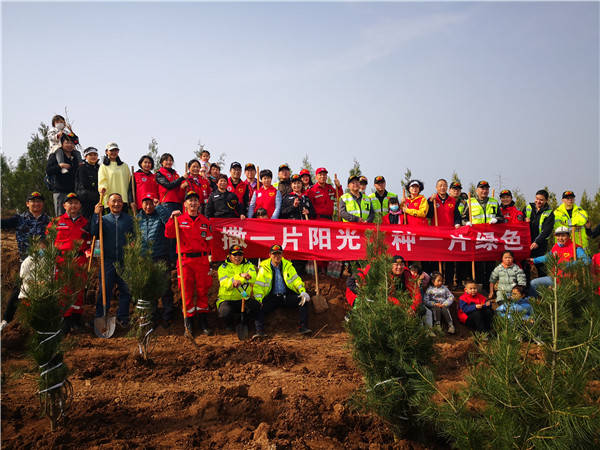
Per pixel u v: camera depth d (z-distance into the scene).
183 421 4.72
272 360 6.52
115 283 8.52
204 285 7.80
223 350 6.72
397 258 7.37
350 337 4.61
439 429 4.27
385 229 9.35
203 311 7.82
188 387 5.55
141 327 6.15
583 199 14.83
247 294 7.69
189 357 6.50
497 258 9.47
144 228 8.23
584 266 3.81
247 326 8.08
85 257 7.70
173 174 9.09
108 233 7.77
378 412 4.28
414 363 3.94
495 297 8.90
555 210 9.51
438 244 9.42
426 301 8.23
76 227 7.62
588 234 9.20
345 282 9.65
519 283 8.30
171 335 7.62
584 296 3.59
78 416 4.65
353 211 9.54
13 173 13.98
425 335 4.23
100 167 9.14
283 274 8.09
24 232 7.51
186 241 7.74
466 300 8.33
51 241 4.73
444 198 9.99
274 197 9.58
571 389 3.18
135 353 6.59
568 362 3.34
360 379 5.79
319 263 10.02
